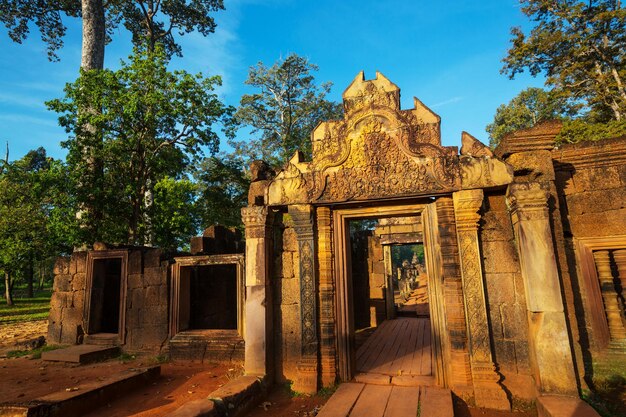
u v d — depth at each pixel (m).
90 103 15.00
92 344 10.26
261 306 6.31
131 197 16.28
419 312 16.44
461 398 5.30
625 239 5.48
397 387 5.70
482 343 5.34
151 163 16.19
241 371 7.50
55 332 11.04
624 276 5.68
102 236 15.30
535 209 5.18
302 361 6.10
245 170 27.92
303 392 5.95
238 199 21.58
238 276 8.90
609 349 5.35
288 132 27.17
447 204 5.86
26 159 24.02
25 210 21.95
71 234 14.23
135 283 10.02
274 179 6.62
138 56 15.74
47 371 8.37
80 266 11.15
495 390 5.12
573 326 5.09
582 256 5.66
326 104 27.78
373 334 11.04
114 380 6.28
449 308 5.62
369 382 6.06
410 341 9.70
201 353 8.73
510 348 5.35
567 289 5.20
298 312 6.46
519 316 5.38
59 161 14.71
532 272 5.06
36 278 50.03
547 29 23.34
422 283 29.89
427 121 6.01
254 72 27.66
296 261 6.63
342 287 6.38
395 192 5.93
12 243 20.94
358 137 6.24
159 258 9.86
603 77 21.31
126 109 14.62
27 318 19.58
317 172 6.37
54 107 14.41
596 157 5.75
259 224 6.56
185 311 9.57
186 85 15.74
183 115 15.93
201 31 26.83
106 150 14.99
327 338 6.15
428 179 5.81
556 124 5.55
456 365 5.44
